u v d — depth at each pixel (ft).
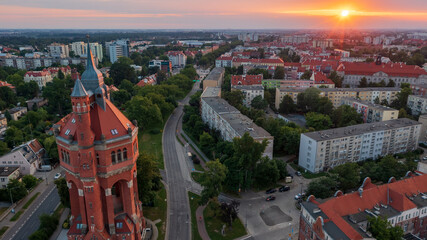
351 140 437.99
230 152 414.82
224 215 305.73
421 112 613.11
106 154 223.92
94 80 232.94
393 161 383.04
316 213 260.62
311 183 349.00
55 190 388.16
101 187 233.14
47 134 515.91
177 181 400.47
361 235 238.48
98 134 224.12
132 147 239.91
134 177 263.29
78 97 204.33
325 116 575.79
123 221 247.29
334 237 231.91
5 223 320.09
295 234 299.79
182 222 315.78
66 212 335.47
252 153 360.07
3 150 463.01
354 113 567.59
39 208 347.56
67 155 233.96
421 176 314.14
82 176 219.82
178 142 536.01
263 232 302.45
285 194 371.76
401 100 652.48
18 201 357.00
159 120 591.37
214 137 515.91
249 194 371.97
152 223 310.86
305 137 428.97
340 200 271.49
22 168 415.44
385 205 281.74
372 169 383.04
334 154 431.02
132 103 595.06
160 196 362.53
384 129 461.78
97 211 231.09
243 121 472.03
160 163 451.12
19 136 511.81
